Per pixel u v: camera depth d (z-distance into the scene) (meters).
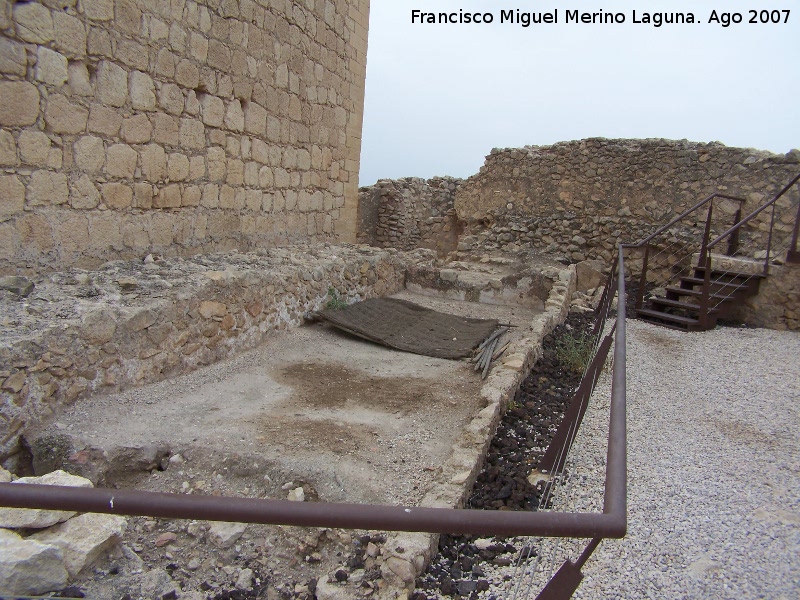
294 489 3.28
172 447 3.55
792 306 7.71
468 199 13.48
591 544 1.65
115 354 4.12
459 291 9.60
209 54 6.12
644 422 4.34
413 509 1.35
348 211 9.91
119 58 5.03
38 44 4.31
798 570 2.55
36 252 4.50
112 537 2.60
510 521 1.32
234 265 6.03
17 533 2.44
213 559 2.86
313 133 8.48
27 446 3.42
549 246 11.71
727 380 5.44
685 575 2.53
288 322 6.40
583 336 6.86
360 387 4.96
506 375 5.03
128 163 5.28
